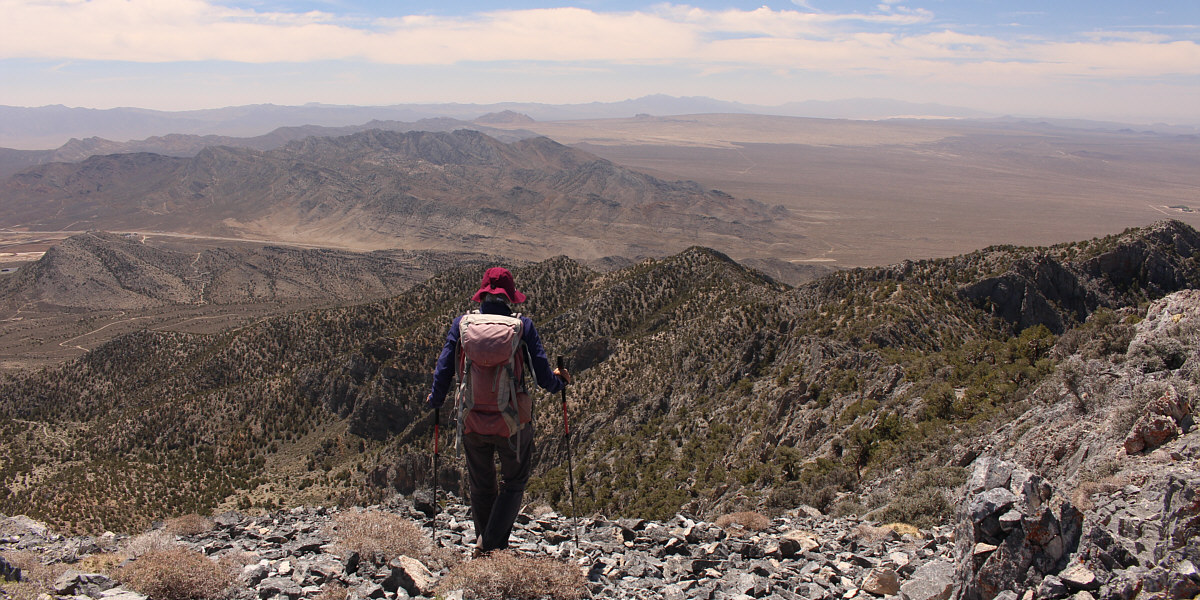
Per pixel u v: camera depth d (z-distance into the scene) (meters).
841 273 88.56
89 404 155.25
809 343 61.41
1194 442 9.94
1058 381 19.34
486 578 7.16
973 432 21.23
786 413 48.88
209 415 114.88
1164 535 6.82
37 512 80.75
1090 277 84.62
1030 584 6.51
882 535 11.94
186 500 87.56
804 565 9.68
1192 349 15.34
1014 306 78.38
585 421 75.50
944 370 36.84
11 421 144.00
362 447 104.88
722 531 11.00
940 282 82.62
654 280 117.88
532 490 60.69
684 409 68.12
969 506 7.27
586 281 148.50
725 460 46.34
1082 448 13.97
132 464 102.69
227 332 178.38
